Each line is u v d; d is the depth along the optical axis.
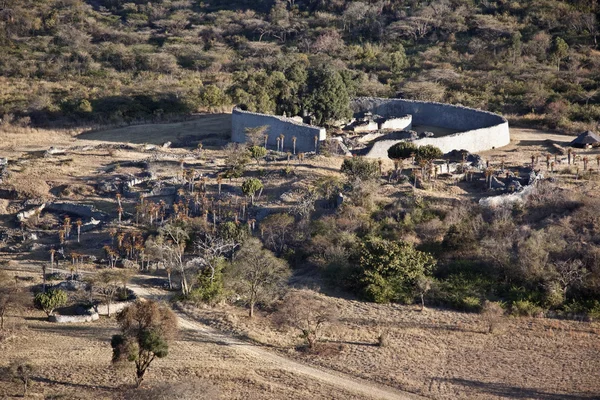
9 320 71.56
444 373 64.38
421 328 72.69
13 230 97.06
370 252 83.06
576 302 77.19
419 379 63.28
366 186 96.31
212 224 92.69
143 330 58.41
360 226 89.62
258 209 95.69
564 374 64.31
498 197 93.69
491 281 80.81
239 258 81.31
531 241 82.62
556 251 82.56
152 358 59.50
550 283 77.88
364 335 71.06
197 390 57.53
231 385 60.72
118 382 60.31
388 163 111.00
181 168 113.25
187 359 65.06
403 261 80.62
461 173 104.81
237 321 73.56
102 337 69.12
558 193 94.50
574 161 110.81
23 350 65.50
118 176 111.75
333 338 70.56
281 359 66.56
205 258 82.44
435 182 100.62
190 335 70.19
